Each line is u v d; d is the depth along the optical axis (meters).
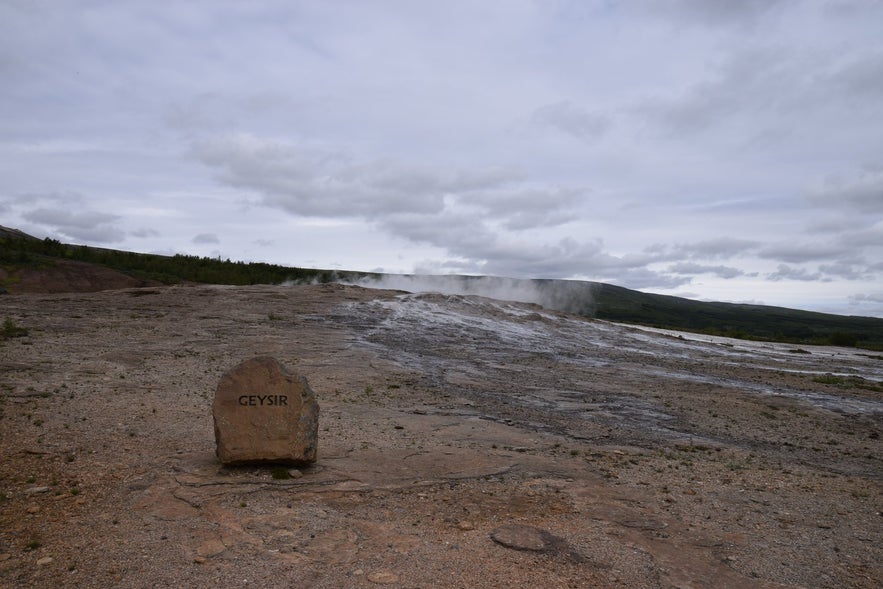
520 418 11.14
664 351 24.39
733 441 10.41
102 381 11.95
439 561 5.05
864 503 7.14
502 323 26.86
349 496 6.46
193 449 7.79
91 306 22.66
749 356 24.98
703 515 6.41
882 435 11.50
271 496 6.34
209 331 19.61
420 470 7.39
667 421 11.67
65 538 5.21
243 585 4.56
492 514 6.16
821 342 46.69
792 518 6.46
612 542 5.56
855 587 4.92
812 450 10.08
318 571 4.82
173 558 4.93
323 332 20.95
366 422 10.04
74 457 7.25
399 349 19.17
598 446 9.38
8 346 14.92
